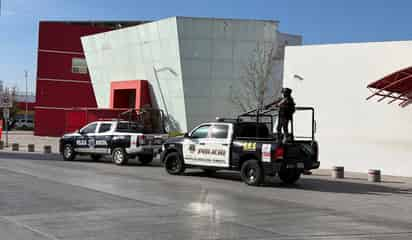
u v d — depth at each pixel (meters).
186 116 35.31
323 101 23.36
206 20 35.00
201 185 15.95
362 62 22.30
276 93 36.41
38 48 51.97
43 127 52.16
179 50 34.81
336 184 17.80
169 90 36.19
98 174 18.39
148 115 36.38
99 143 23.80
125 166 22.73
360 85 22.31
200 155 18.23
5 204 11.27
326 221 10.23
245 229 9.13
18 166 20.66
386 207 12.61
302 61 24.00
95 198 12.41
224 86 35.69
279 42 37.50
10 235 8.27
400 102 21.17
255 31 35.91
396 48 21.42
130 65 39.25
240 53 35.78
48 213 10.30
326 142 23.23
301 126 23.95
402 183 18.61
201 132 18.45
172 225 9.31
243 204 12.20
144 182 16.22
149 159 23.89
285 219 10.29
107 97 42.16
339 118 22.88
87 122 43.75
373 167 21.91
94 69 43.00
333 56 23.11
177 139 19.20
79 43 52.94
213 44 35.28
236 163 17.08
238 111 36.00
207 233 8.68
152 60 37.16
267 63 36.00
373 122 21.94
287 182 17.56
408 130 21.06
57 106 52.38
